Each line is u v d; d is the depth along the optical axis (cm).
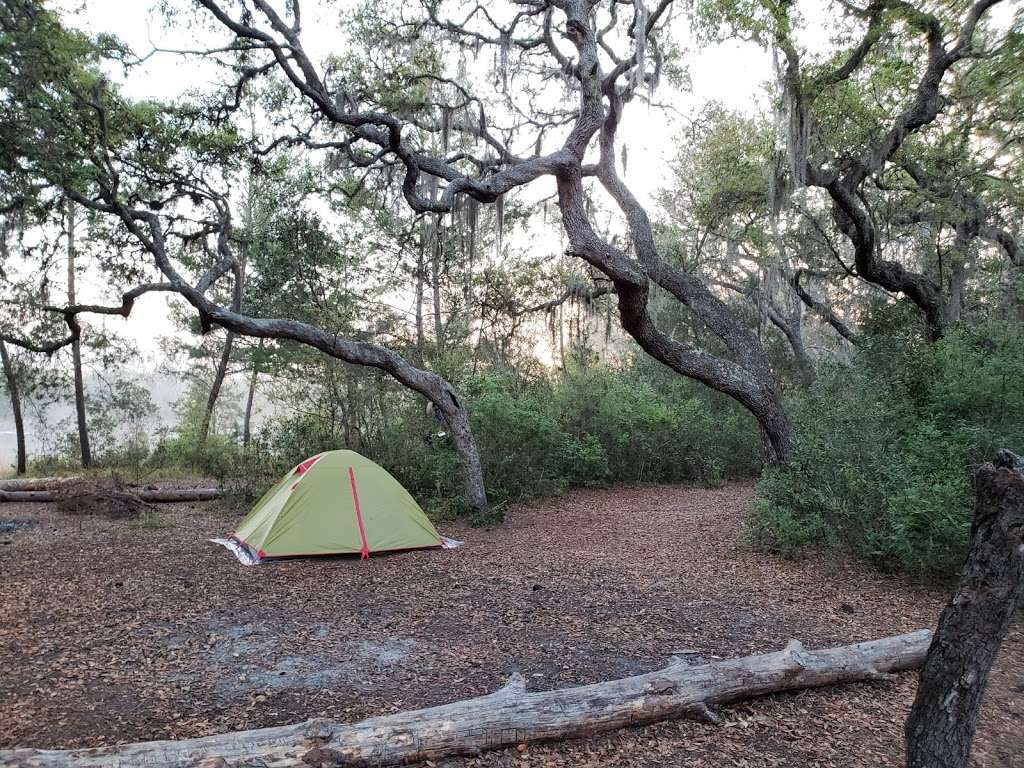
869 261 1245
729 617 628
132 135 1052
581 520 1173
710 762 367
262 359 1778
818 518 832
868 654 474
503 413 1330
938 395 934
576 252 1071
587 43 1084
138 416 2130
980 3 1037
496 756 370
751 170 1433
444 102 1249
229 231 1178
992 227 1345
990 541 282
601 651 541
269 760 332
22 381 1850
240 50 1022
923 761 294
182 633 585
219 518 1203
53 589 724
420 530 945
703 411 1788
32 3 845
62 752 321
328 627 603
